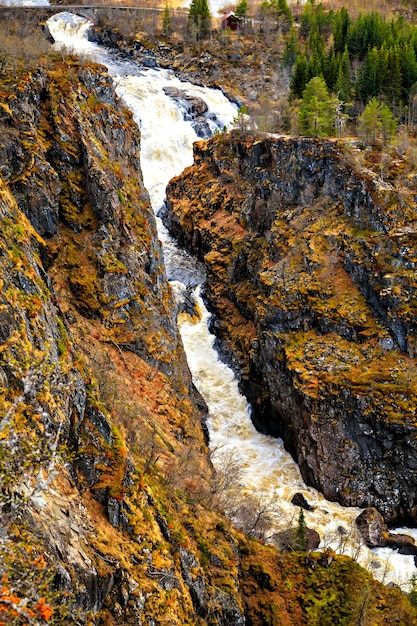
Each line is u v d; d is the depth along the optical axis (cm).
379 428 4391
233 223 6825
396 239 4947
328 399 4581
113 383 3475
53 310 2461
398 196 5181
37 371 1884
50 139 4097
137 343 4159
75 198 4103
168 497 2852
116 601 2020
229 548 3006
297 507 4356
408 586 3647
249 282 6175
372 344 4797
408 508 4331
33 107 4050
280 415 5044
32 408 1898
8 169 3688
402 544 4028
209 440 4978
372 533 4044
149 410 3734
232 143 7238
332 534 4088
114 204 4288
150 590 2175
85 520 2056
